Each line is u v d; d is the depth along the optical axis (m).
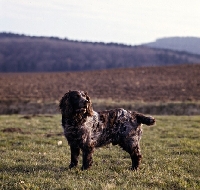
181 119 22.97
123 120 9.93
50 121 21.11
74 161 10.04
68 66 154.75
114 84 51.72
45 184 8.33
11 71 140.12
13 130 17.05
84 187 8.03
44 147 13.13
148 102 33.69
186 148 12.95
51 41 194.12
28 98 37.78
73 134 9.49
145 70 68.19
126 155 11.91
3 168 9.82
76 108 9.33
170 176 9.20
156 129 18.45
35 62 155.50
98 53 177.75
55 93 43.41
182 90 44.09
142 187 8.18
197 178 9.22
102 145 9.98
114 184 8.27
